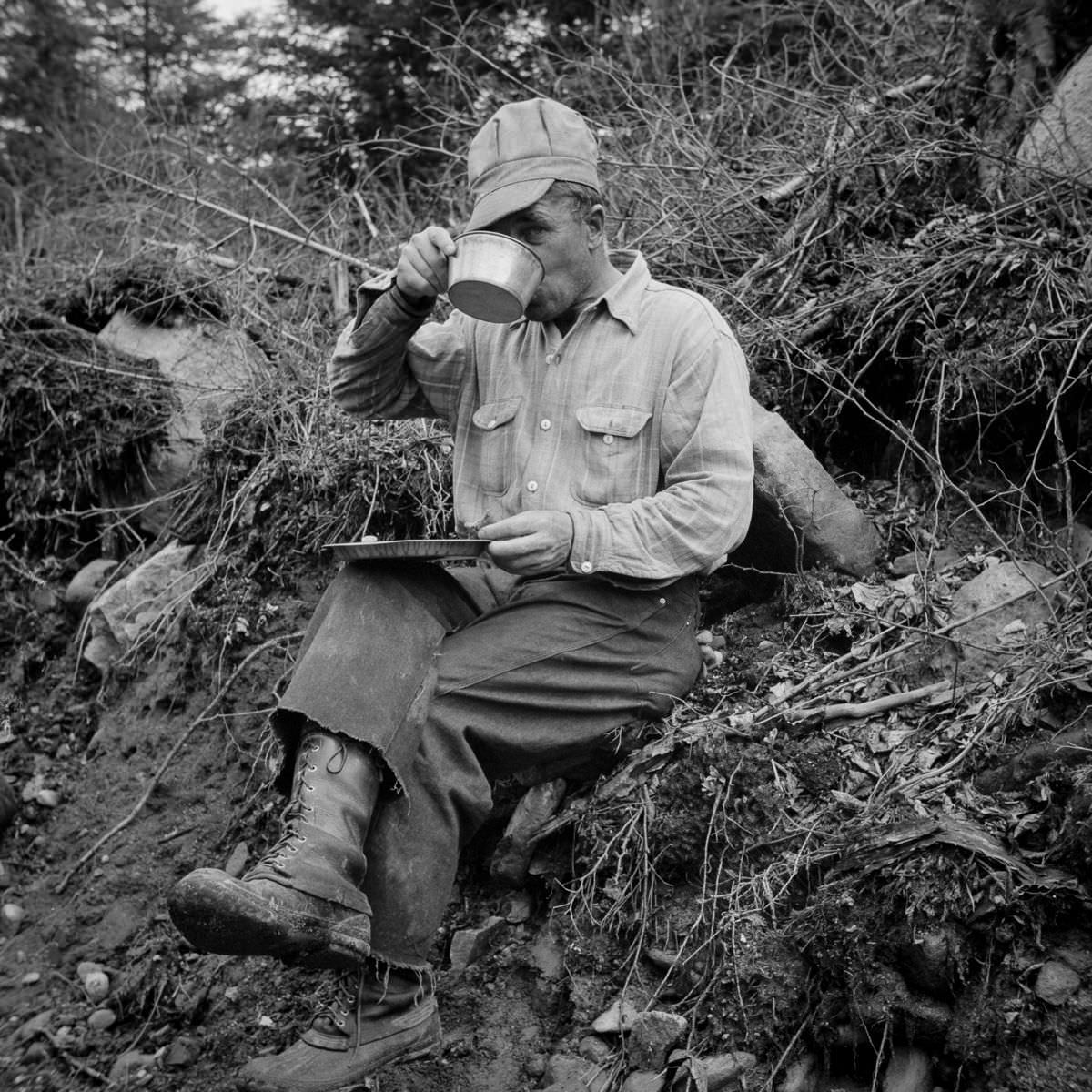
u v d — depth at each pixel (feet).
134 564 13.16
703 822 8.23
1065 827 7.38
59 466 13.88
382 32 20.62
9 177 24.88
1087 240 10.60
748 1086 7.34
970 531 10.43
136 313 14.94
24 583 13.71
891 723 8.69
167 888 10.34
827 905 7.47
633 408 8.10
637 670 8.29
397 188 17.78
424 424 11.45
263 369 13.14
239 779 10.73
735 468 8.00
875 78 14.48
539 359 8.34
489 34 19.35
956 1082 7.00
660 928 8.13
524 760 8.15
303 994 9.04
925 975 7.16
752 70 16.14
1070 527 9.73
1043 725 8.27
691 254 13.02
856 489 11.18
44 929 10.48
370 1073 7.47
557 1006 8.16
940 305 11.05
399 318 8.14
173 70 29.50
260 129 21.16
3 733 12.34
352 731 7.29
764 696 8.98
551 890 8.67
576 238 7.98
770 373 11.47
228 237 15.24
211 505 12.67
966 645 8.95
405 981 7.58
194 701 11.47
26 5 28.04
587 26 18.75
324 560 11.58
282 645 11.20
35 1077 9.27
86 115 26.35
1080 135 11.80
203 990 9.36
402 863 7.50
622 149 14.53
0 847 11.32
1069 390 10.21
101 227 18.31
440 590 8.10
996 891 7.14
